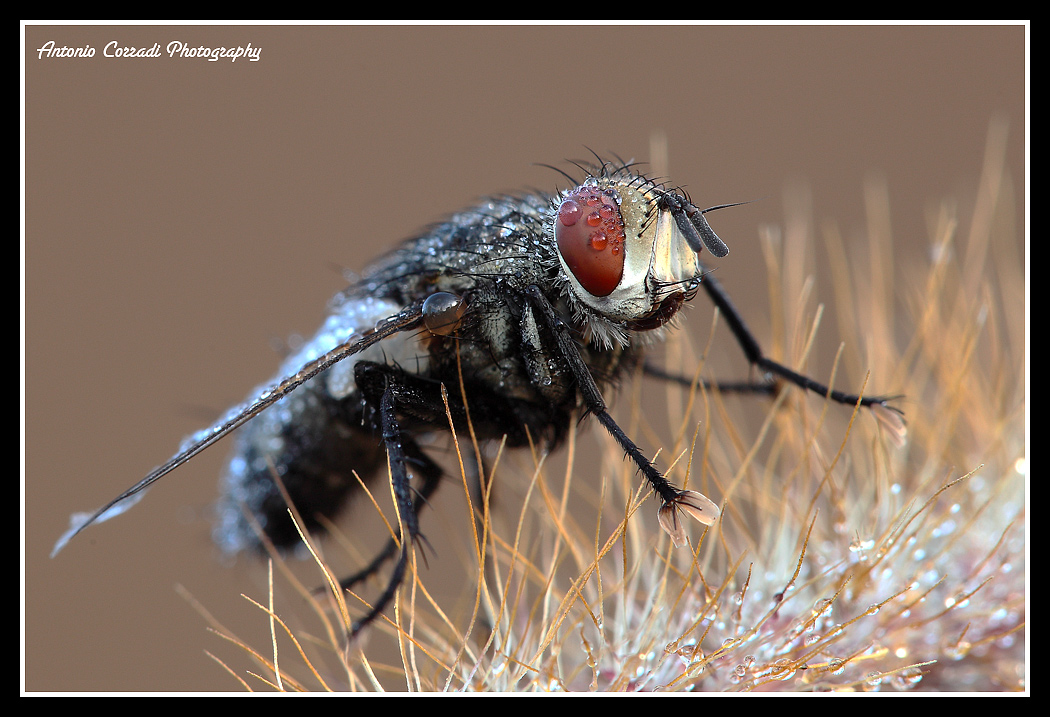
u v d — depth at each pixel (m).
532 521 0.09
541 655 0.08
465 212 0.09
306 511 0.09
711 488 0.08
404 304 0.09
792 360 0.09
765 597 0.08
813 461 0.09
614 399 0.09
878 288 0.09
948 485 0.08
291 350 0.09
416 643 0.08
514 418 0.09
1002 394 0.09
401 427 0.08
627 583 0.08
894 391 0.09
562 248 0.08
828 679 0.08
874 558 0.08
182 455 0.08
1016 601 0.08
